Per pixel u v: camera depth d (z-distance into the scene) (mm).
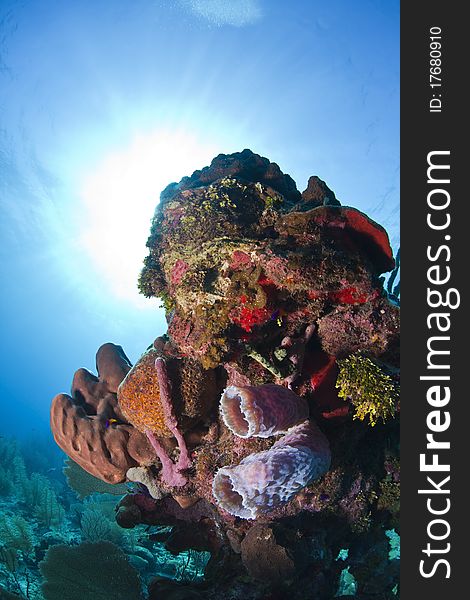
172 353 878
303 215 854
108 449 928
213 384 889
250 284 825
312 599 872
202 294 826
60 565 1035
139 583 1020
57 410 938
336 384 854
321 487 888
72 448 935
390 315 899
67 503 2436
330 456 803
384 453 1023
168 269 912
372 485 989
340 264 837
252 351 850
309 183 998
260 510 719
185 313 848
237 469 733
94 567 1035
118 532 1630
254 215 914
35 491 2186
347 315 903
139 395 853
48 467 3449
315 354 930
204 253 853
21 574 1416
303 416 820
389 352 924
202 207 892
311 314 888
